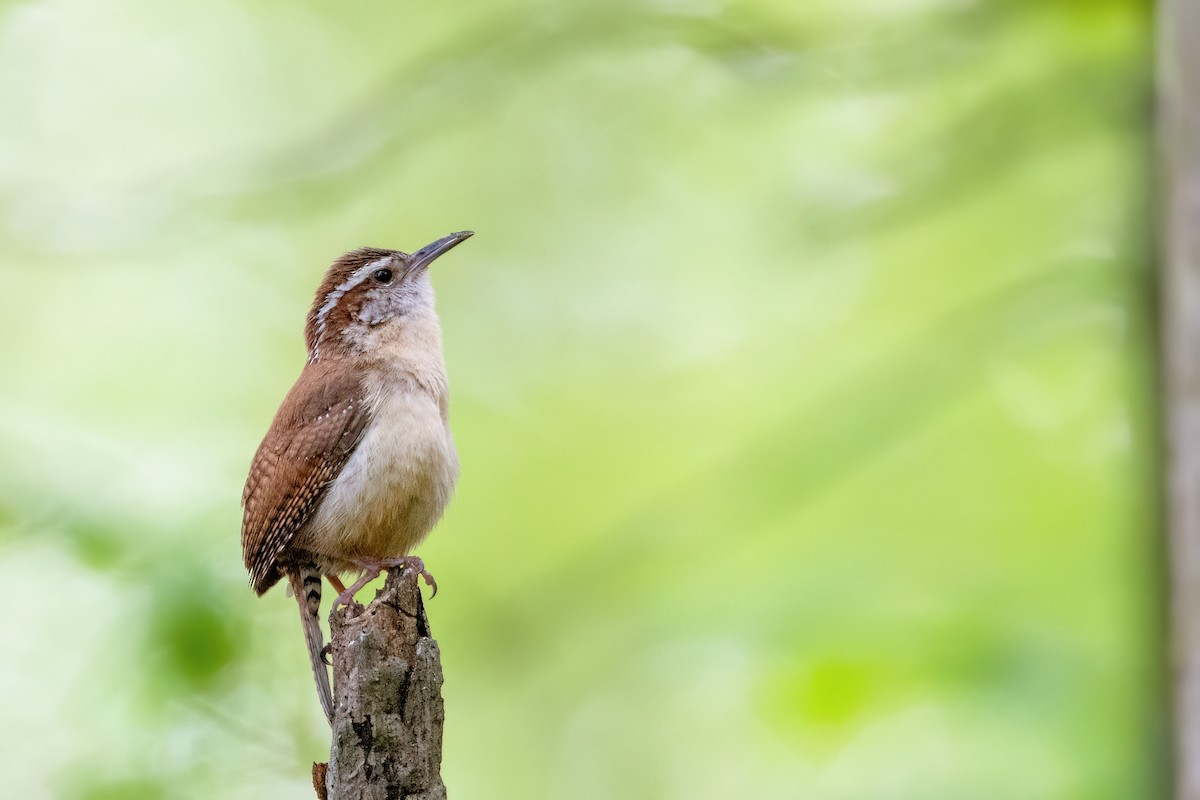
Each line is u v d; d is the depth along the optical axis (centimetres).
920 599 1189
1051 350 1410
